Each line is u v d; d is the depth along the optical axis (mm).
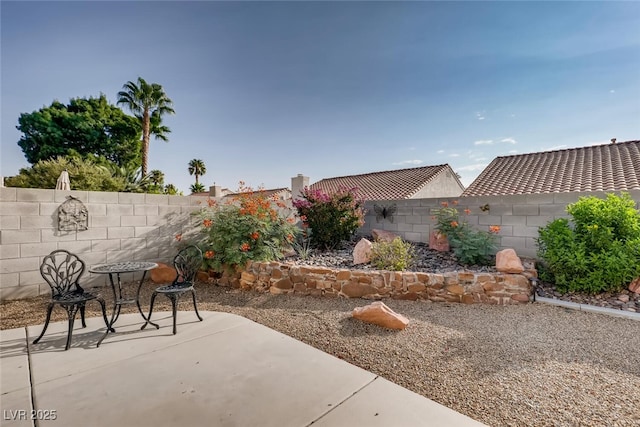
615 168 10188
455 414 2201
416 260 6441
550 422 2111
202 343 3447
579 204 5121
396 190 14953
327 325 4027
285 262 6492
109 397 2385
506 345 3377
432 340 3525
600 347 3309
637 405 2297
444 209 7191
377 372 2854
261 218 6559
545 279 5398
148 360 3023
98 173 11562
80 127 19188
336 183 19781
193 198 7219
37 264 5312
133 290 5809
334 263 6508
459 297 5035
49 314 3432
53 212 5469
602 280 4637
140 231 6461
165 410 2221
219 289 5992
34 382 2604
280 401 2340
